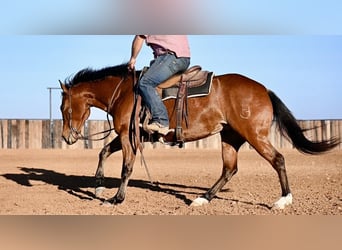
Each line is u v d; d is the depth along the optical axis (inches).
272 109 274.7
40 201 307.0
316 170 524.7
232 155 296.2
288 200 268.8
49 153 850.1
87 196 330.3
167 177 457.7
